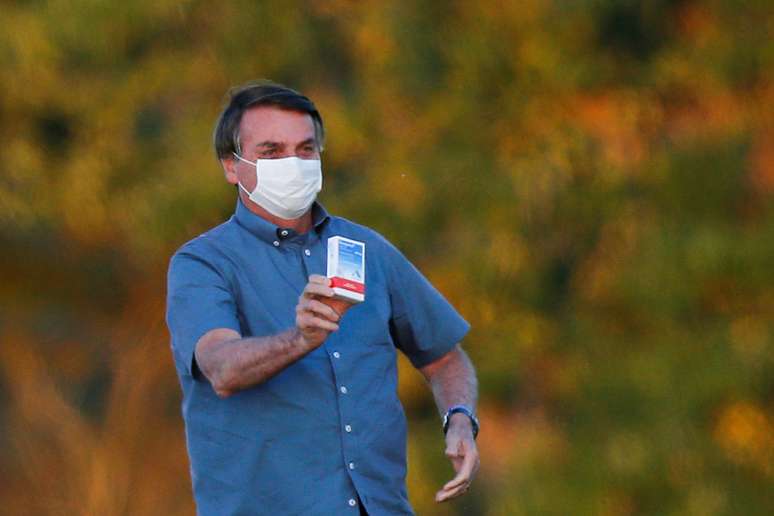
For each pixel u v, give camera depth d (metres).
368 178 46.88
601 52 46.72
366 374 15.62
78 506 56.88
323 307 14.20
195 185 45.78
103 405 58.97
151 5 47.34
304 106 16.12
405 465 15.83
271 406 15.27
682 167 46.41
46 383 58.62
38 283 58.69
